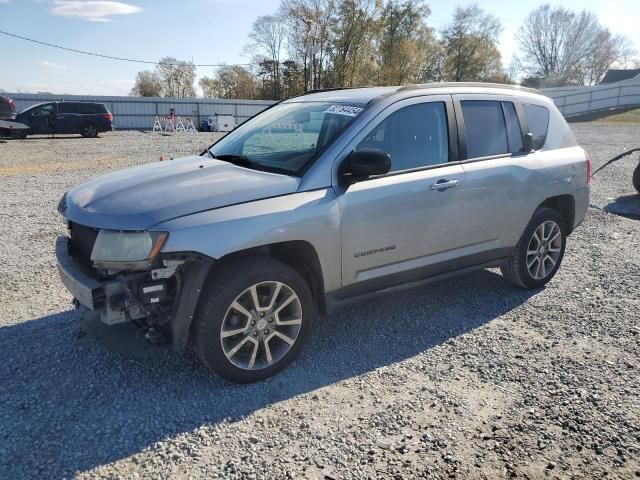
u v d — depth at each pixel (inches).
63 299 187.2
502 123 184.5
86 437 113.6
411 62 2455.7
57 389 131.7
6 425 117.0
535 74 3110.2
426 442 113.9
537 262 200.5
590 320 176.4
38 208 332.8
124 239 120.3
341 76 2390.5
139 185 139.3
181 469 104.7
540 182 189.0
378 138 152.0
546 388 135.3
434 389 134.9
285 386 135.7
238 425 119.0
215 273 129.6
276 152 156.2
